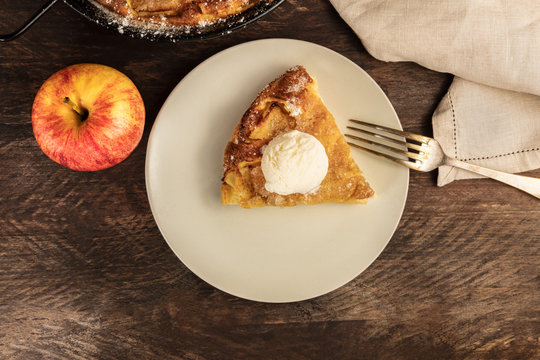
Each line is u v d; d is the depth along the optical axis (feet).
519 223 2.03
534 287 2.03
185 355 2.03
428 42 1.95
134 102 1.88
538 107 1.99
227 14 1.85
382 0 1.96
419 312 2.03
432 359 2.03
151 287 2.02
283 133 1.95
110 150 1.87
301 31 2.02
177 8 1.84
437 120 2.00
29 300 2.01
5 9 1.98
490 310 2.03
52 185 2.01
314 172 1.91
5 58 1.99
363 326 2.03
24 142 2.00
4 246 2.01
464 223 2.03
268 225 2.00
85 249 2.02
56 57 1.99
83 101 1.84
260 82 1.99
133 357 2.03
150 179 1.97
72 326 2.02
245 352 2.03
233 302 2.03
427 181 2.03
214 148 2.00
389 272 2.03
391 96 2.03
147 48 2.00
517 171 2.01
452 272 2.03
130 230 2.02
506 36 1.93
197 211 1.99
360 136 2.00
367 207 1.99
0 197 2.01
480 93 2.00
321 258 1.99
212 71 1.97
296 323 2.03
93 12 1.83
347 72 1.98
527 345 2.03
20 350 2.02
